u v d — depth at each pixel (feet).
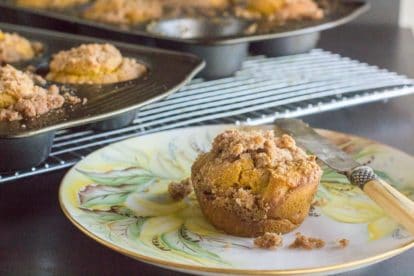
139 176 1.92
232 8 3.27
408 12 3.99
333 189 1.90
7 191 1.98
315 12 3.10
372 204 1.83
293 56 3.06
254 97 2.52
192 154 2.03
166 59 2.49
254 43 3.01
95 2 3.22
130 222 1.74
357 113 2.50
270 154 1.75
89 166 1.91
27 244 1.77
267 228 1.71
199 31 3.01
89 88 2.27
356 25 3.67
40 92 2.13
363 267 1.67
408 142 2.29
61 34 2.75
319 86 2.63
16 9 3.11
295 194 1.71
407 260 1.73
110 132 2.24
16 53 2.60
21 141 1.94
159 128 2.29
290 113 2.38
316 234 1.72
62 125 1.97
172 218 1.78
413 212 1.64
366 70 2.87
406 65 3.03
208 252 1.64
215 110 2.39
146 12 3.07
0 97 2.05
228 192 1.71
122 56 2.50
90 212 1.74
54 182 2.03
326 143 1.99
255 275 1.51
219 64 2.69
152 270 1.69
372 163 1.96
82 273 1.67
